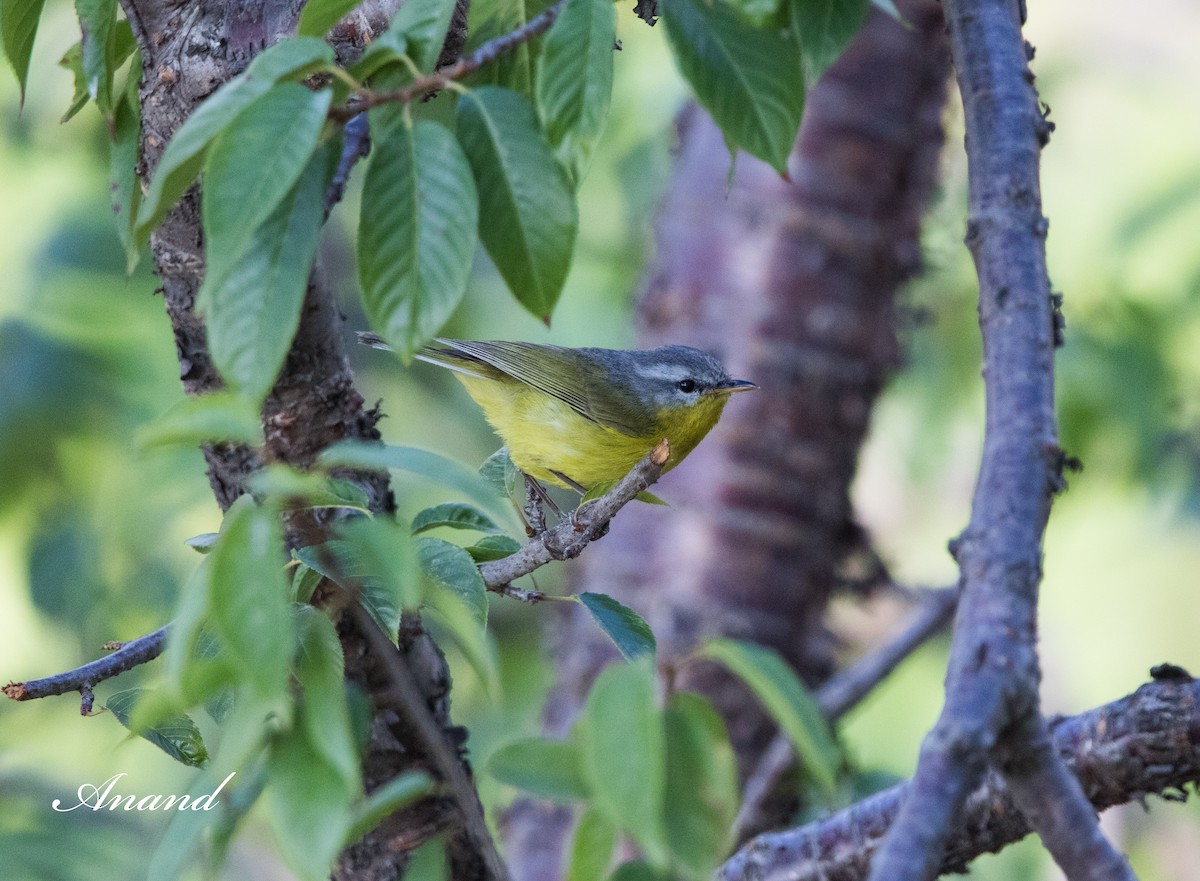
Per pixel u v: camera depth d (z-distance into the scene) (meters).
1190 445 13.59
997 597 4.18
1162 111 14.32
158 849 4.48
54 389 13.98
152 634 6.31
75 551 15.00
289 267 4.35
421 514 6.43
